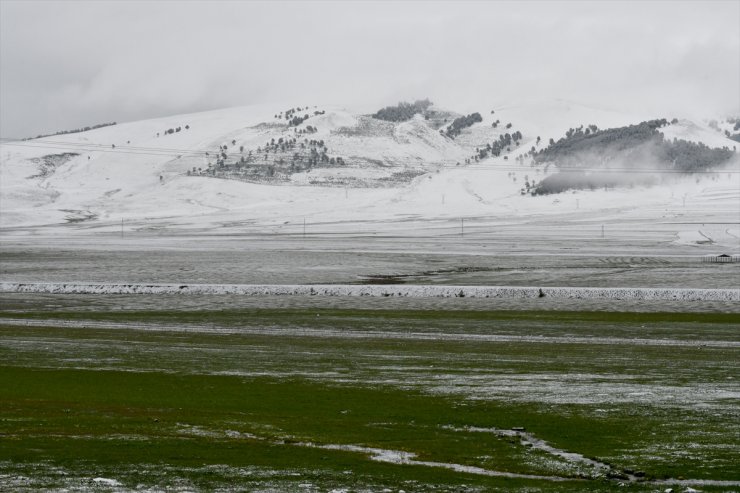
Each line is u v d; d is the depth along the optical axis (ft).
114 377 181.47
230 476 99.35
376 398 157.17
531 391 165.07
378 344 245.65
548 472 105.50
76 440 116.78
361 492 93.50
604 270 565.53
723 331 279.49
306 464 106.11
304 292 417.69
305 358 215.31
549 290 401.49
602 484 99.60
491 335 268.82
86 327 290.56
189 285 432.25
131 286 431.84
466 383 175.22
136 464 104.06
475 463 109.60
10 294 418.31
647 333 273.95
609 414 141.90
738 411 144.56
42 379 177.47
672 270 561.84
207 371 192.24
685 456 113.60
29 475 97.50
